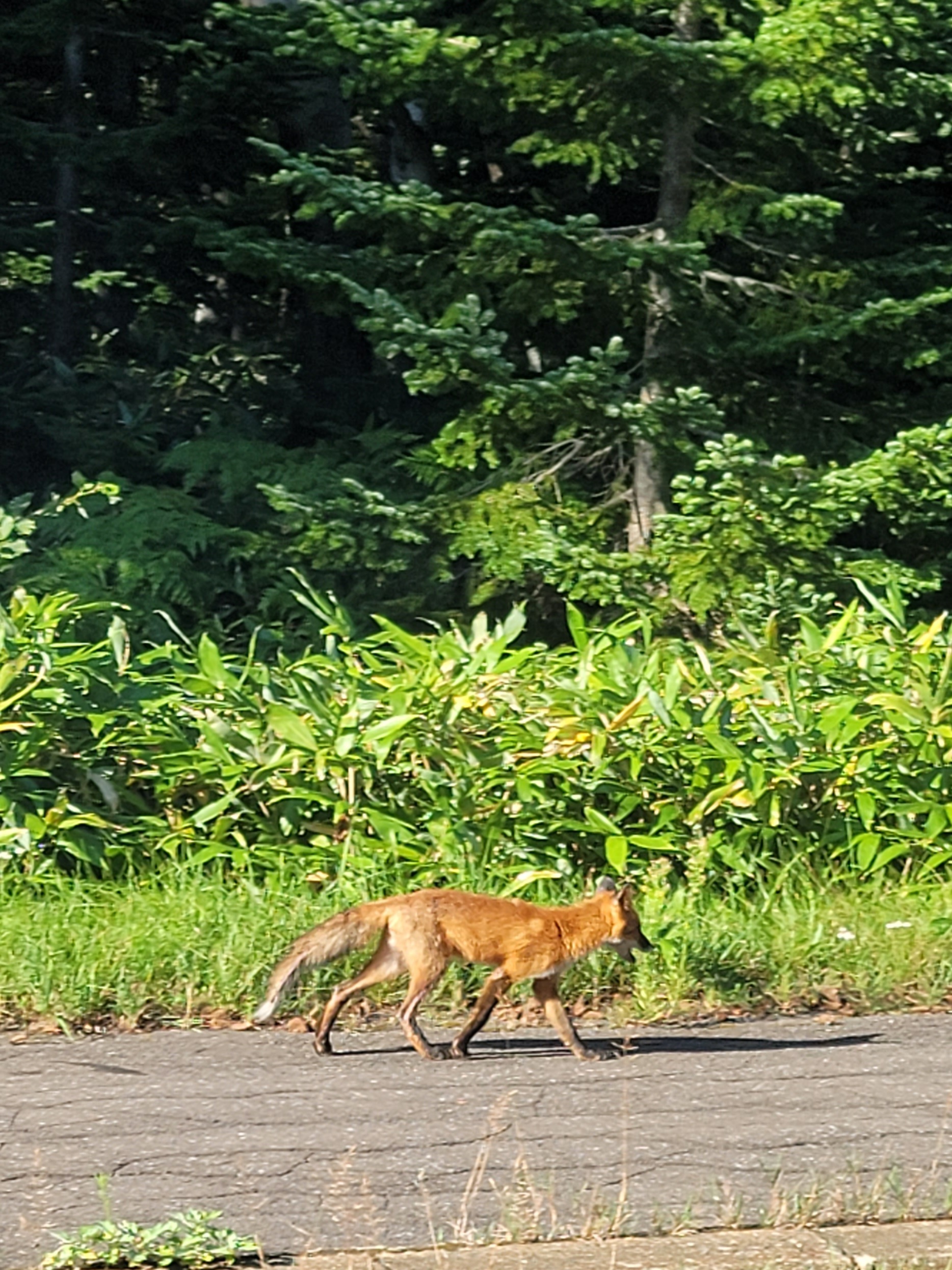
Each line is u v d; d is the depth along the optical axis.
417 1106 7.10
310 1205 6.11
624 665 10.80
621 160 14.90
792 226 14.81
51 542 16.58
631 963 8.27
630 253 14.17
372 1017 8.41
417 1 14.73
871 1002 8.74
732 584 14.04
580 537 14.81
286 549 15.42
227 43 18.34
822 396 16.39
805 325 15.09
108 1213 6.01
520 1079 7.48
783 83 13.69
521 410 14.41
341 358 19.64
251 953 8.62
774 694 10.88
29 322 22.20
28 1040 8.00
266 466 16.92
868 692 11.25
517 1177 6.18
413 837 9.92
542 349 17.00
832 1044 8.07
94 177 19.30
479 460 15.96
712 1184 6.31
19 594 11.02
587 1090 7.33
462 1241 5.82
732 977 8.80
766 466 13.77
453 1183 6.30
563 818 10.21
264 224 18.69
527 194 18.80
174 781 10.29
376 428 19.11
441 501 15.02
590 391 14.30
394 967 7.88
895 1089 7.38
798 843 10.40
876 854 10.48
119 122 20.78
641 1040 8.16
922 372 16.44
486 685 10.82
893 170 17.50
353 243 19.03
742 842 10.22
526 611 16.11
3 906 9.26
